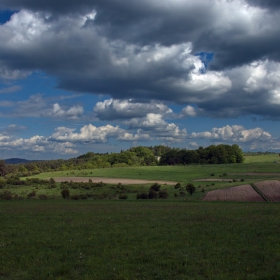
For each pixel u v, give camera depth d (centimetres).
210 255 1495
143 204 4641
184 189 8431
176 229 2166
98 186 9744
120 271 1263
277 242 1727
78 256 1509
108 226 2347
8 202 5238
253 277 1177
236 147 19775
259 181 8875
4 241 1869
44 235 2033
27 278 1205
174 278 1183
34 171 16588
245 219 2622
